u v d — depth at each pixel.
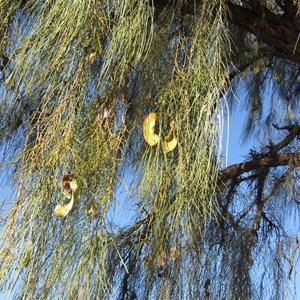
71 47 0.76
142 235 1.05
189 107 0.77
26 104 0.95
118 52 0.76
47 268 0.70
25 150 0.74
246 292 1.42
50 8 0.81
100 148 0.74
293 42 1.15
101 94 0.78
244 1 1.18
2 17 0.90
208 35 0.81
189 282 1.09
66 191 0.71
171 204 0.78
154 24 0.89
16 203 0.71
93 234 0.71
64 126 0.74
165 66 0.84
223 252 1.44
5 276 0.68
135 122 0.84
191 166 0.74
